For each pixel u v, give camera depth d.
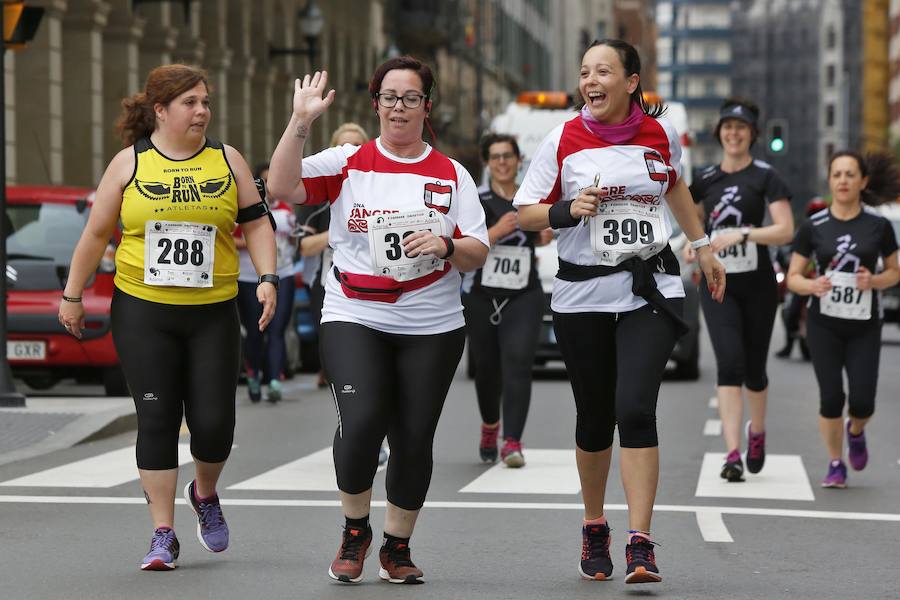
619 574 20.39
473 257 19.19
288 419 40.91
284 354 46.00
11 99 70.50
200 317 20.30
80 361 43.28
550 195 19.91
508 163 32.31
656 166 19.64
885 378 58.50
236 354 20.59
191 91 20.16
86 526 23.58
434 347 19.20
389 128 19.14
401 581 19.56
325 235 31.47
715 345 29.44
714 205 29.88
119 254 20.31
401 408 19.28
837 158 29.30
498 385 31.91
